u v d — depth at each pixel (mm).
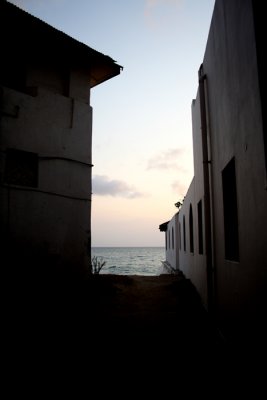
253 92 3377
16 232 8820
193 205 11055
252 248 3611
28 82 9883
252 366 3619
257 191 3355
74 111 10648
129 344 5805
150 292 11516
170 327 6941
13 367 4641
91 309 8273
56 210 9805
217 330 6070
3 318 6496
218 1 5309
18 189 9016
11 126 9078
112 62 11555
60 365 4789
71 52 10641
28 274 8461
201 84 7262
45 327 6426
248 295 3820
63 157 10133
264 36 3186
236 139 4297
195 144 9656
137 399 3756
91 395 3854
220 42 5281
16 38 9570
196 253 10406
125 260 94750
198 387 4070
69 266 9930
